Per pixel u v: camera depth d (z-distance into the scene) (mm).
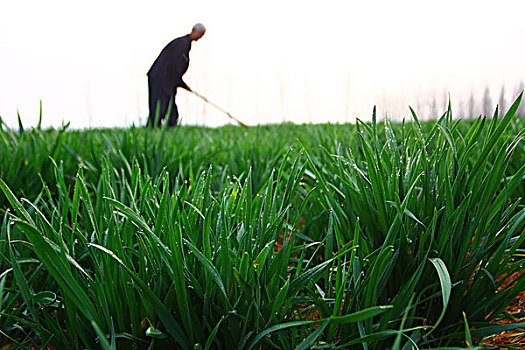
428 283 1091
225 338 953
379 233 1200
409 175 1187
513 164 2125
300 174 1268
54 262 834
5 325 1093
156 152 2562
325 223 1733
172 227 950
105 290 976
